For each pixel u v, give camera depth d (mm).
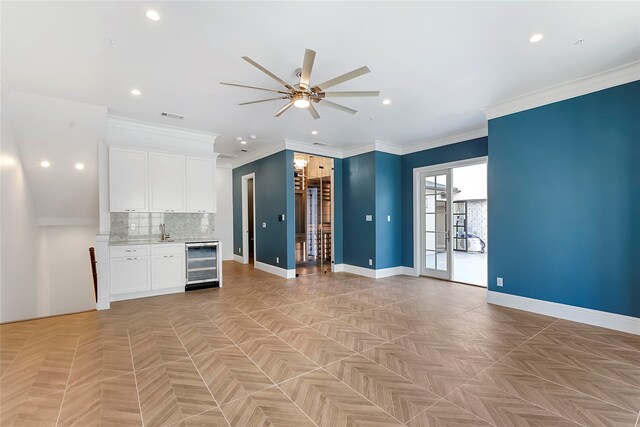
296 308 4078
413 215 6363
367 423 1822
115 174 4480
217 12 2234
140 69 3100
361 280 5902
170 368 2465
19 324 3451
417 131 5395
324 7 2182
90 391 2135
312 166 7695
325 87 2707
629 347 2830
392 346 2893
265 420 1846
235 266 7527
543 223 3752
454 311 3943
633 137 3115
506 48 2758
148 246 4613
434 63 3021
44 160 4258
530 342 2967
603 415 1896
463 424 1813
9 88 3520
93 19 2305
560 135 3602
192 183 5188
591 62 3018
